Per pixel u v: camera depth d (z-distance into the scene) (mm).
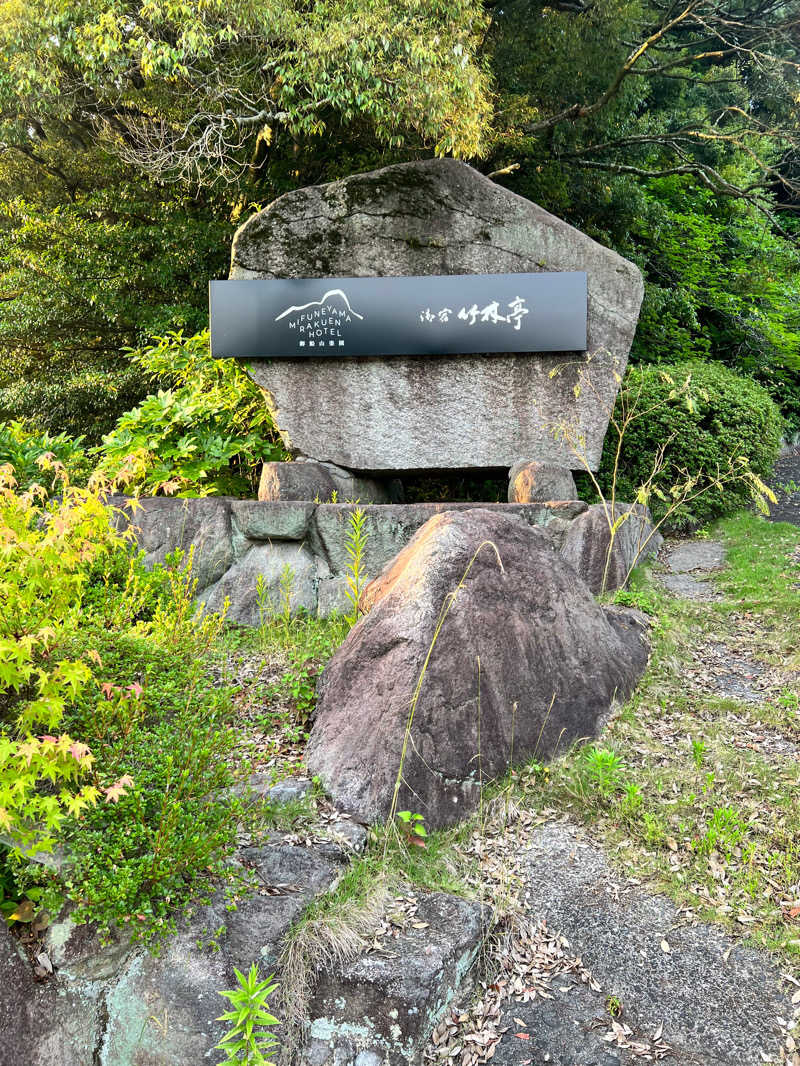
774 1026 2498
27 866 2477
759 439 8430
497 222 6672
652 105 14570
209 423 6805
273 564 5359
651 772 3648
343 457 6723
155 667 3242
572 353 6617
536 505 5605
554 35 10961
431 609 3605
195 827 2590
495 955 2762
